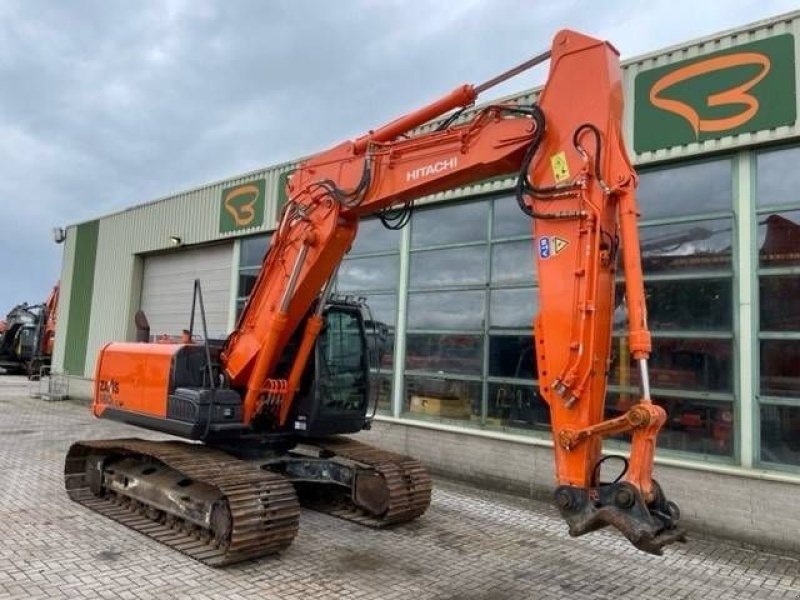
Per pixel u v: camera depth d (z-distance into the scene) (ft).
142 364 23.12
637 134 25.12
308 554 18.72
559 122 14.26
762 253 22.41
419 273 33.45
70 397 58.80
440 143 17.16
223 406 20.70
